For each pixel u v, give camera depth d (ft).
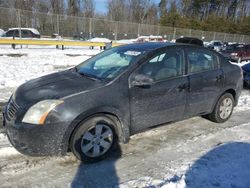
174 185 10.74
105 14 197.88
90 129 11.89
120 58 14.19
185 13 239.50
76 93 11.76
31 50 61.77
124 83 12.75
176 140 14.99
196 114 16.22
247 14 247.09
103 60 14.93
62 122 11.18
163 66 14.17
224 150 14.02
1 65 36.60
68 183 10.77
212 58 16.75
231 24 196.13
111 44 70.28
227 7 245.04
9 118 11.73
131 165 12.24
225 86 17.15
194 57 15.66
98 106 11.78
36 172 11.35
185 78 14.89
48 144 11.21
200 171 11.89
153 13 224.74
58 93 11.78
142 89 13.16
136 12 215.92
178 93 14.55
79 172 11.50
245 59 63.77
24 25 79.97
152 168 12.07
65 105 11.32
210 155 13.43
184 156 13.25
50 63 42.75
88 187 10.58
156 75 13.82
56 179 10.98
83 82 12.79
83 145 11.85
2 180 10.74
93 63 15.20
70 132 11.43
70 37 84.89
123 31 93.56
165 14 194.29
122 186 10.68
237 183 11.12
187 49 15.43
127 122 12.93
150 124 14.02
